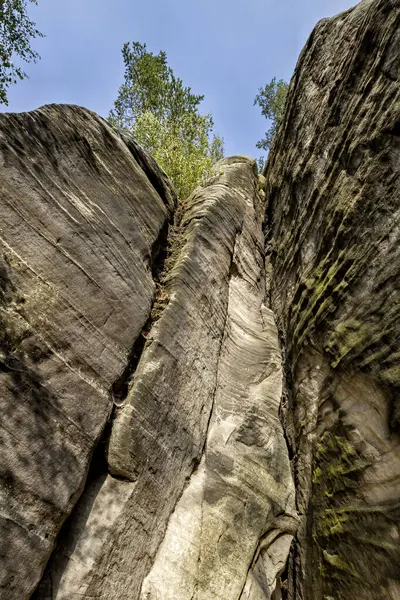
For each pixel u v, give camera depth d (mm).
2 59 11602
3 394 3848
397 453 5062
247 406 7781
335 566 5867
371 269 6027
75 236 5398
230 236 9930
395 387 5066
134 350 6027
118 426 5113
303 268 8938
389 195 5906
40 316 4500
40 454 3988
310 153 9906
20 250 4582
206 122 14797
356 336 6090
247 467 6859
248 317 9492
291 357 8633
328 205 7977
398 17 6375
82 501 4586
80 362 4816
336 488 6297
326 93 9633
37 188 5078
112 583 4355
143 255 6902
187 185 12547
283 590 7113
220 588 5344
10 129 4961
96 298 5402
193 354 6992
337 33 9922
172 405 6094
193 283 7719
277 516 6777
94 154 6461
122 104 16953
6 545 3465
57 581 3973
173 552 5242
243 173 12922
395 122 5977
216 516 5969
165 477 5598
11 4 11594
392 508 4980
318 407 7246
